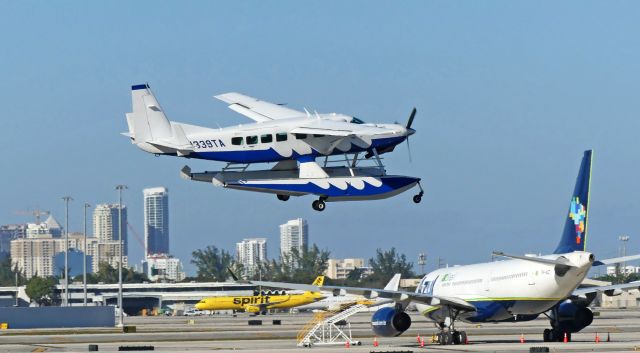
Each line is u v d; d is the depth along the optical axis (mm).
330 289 89375
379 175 103812
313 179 101375
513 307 90312
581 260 85562
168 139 101625
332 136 102938
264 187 100875
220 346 95750
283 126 102500
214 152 101188
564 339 93750
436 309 95188
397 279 106250
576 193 89062
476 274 93188
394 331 92250
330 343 95688
